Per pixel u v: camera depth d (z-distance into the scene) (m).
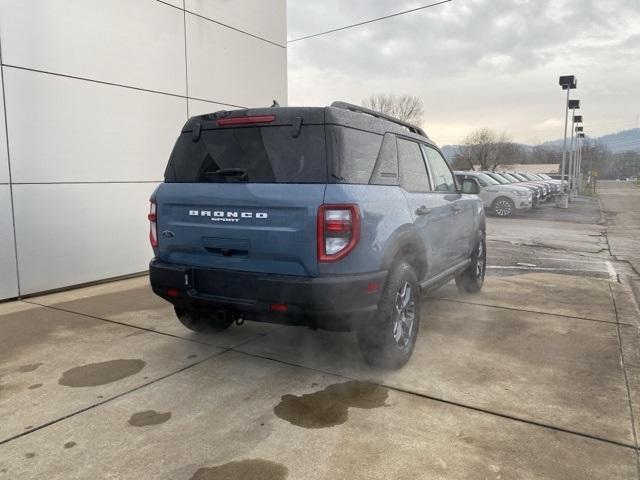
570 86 24.23
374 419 3.23
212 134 3.88
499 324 5.30
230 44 9.30
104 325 5.20
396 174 4.16
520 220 18.05
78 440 2.97
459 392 3.63
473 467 2.72
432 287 4.85
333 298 3.32
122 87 7.40
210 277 3.78
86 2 6.84
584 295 6.62
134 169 7.68
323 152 3.45
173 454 2.83
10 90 6.07
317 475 2.64
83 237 7.01
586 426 3.17
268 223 3.49
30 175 6.33
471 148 72.81
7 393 3.61
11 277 6.20
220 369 4.04
